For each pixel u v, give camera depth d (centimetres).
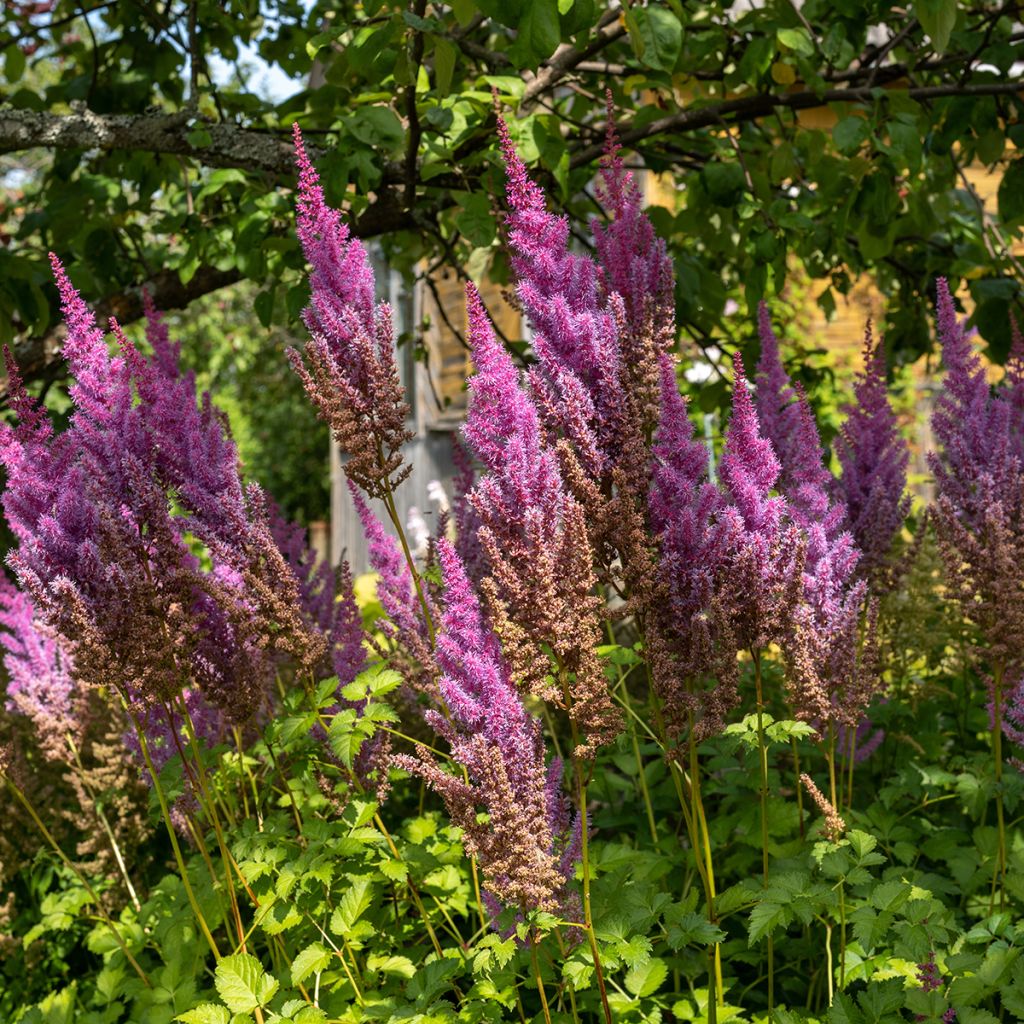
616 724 192
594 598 187
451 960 220
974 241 448
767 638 215
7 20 480
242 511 248
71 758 336
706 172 351
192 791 260
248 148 356
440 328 950
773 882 224
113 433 235
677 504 212
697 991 231
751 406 215
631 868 247
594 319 212
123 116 357
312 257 232
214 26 449
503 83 317
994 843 269
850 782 275
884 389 302
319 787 270
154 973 263
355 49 278
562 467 205
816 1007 256
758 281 347
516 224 221
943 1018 203
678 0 283
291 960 260
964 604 243
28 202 460
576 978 205
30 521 229
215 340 1398
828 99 352
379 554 269
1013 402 298
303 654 237
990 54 348
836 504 264
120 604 225
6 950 339
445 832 281
